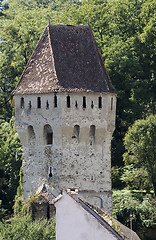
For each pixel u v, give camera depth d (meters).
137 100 187.75
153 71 193.12
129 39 193.12
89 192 121.50
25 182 123.00
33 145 122.44
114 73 185.50
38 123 120.75
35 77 122.75
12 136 174.50
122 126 184.50
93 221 90.94
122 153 179.00
